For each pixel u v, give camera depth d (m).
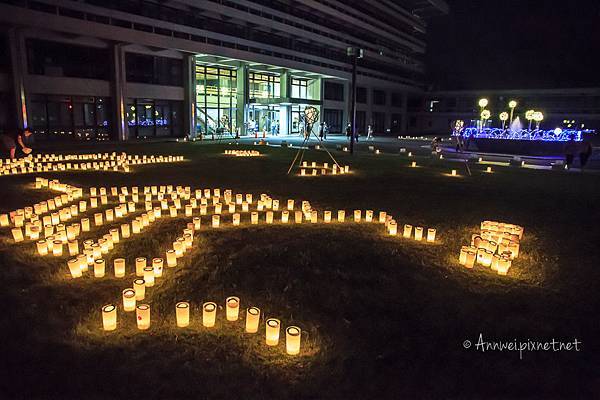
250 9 39.91
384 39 63.44
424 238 7.06
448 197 10.99
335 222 7.96
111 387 3.10
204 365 3.38
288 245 6.34
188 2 33.62
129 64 31.72
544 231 7.79
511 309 4.48
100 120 30.50
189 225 6.86
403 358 3.57
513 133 30.55
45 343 3.66
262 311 4.36
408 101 77.12
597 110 61.56
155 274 5.19
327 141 38.34
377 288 4.92
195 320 4.12
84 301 4.50
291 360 3.49
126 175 13.82
